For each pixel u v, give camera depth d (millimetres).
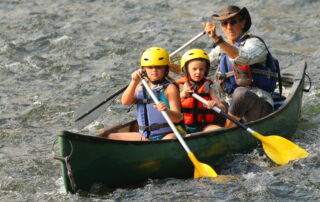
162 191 19141
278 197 18656
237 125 21172
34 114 28719
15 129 26625
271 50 39094
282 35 42125
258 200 18453
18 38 41406
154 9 49312
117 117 28641
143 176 19547
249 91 22031
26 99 30859
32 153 23641
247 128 20938
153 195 18844
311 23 44438
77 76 35000
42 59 37750
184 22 45812
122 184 19312
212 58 24906
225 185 19531
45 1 51344
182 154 20016
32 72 35500
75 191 18484
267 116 22219
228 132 21016
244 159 21734
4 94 31578
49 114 28812
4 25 44094
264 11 47625
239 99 21875
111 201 18375
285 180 19828
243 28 23094
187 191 19125
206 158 20594
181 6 50219
